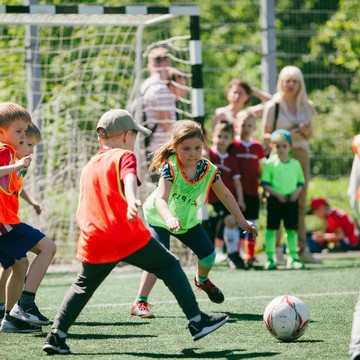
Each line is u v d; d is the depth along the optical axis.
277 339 9.53
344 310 11.88
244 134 19.30
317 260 19.66
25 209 19.59
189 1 36.31
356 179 8.78
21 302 10.30
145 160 19.69
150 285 11.60
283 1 36.31
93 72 21.55
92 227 8.86
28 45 20.59
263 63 22.27
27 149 11.08
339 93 28.05
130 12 18.61
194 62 19.20
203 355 8.74
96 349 9.19
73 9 18.19
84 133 20.38
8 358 8.75
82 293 8.93
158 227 11.51
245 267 18.66
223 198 10.58
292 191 18.56
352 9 31.91
